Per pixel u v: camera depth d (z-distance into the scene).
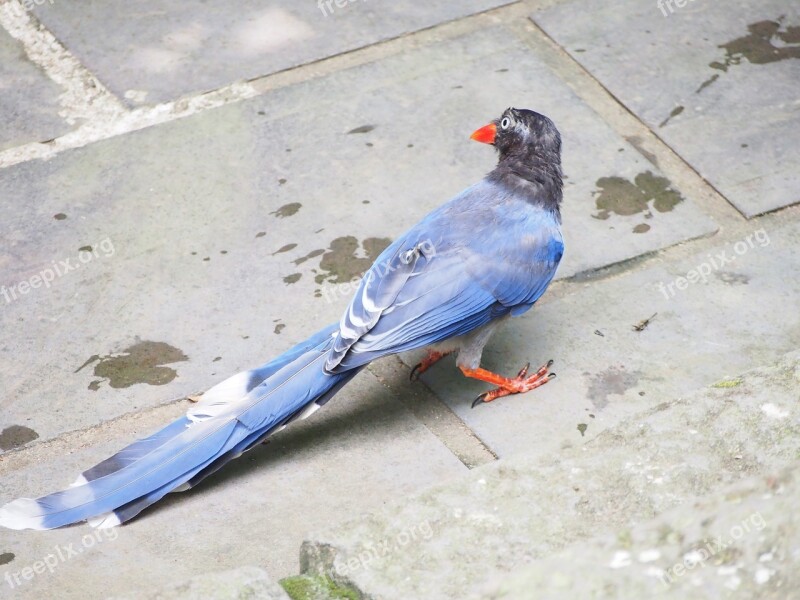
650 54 9.22
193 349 7.00
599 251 7.60
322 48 9.28
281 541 5.91
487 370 6.91
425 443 6.49
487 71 9.08
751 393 5.88
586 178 8.12
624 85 8.92
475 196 6.73
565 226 7.77
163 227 7.82
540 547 5.17
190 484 6.09
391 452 6.43
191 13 9.59
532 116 6.77
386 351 6.23
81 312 7.23
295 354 6.38
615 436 5.69
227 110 8.73
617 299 7.32
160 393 6.74
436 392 6.84
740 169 8.19
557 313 7.25
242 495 6.16
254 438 6.12
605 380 6.82
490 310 6.50
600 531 5.23
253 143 8.45
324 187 8.10
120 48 9.23
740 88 8.89
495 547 5.17
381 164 8.28
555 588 5.00
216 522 6.01
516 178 6.68
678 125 8.55
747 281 7.41
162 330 7.11
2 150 8.39
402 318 6.27
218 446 6.04
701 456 5.55
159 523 6.00
